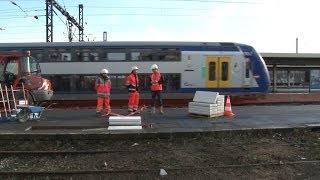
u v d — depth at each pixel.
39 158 13.66
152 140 15.74
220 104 20.73
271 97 33.94
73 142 15.48
